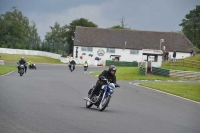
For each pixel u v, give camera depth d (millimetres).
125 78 168000
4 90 78688
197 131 43812
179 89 114125
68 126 39938
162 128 43969
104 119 47375
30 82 109125
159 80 164000
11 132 34594
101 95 56750
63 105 59750
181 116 57312
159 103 75125
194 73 174000
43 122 41344
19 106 54156
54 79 132375
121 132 38969
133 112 57594
